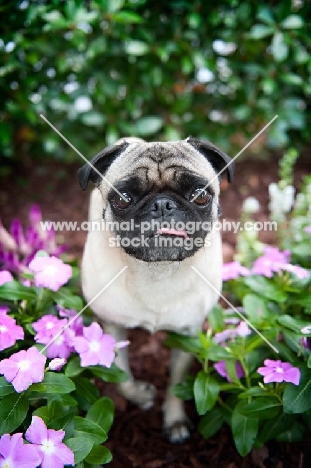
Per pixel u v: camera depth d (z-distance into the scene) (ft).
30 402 1.84
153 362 2.55
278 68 3.50
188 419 2.23
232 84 3.51
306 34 3.27
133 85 3.60
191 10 3.17
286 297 2.18
